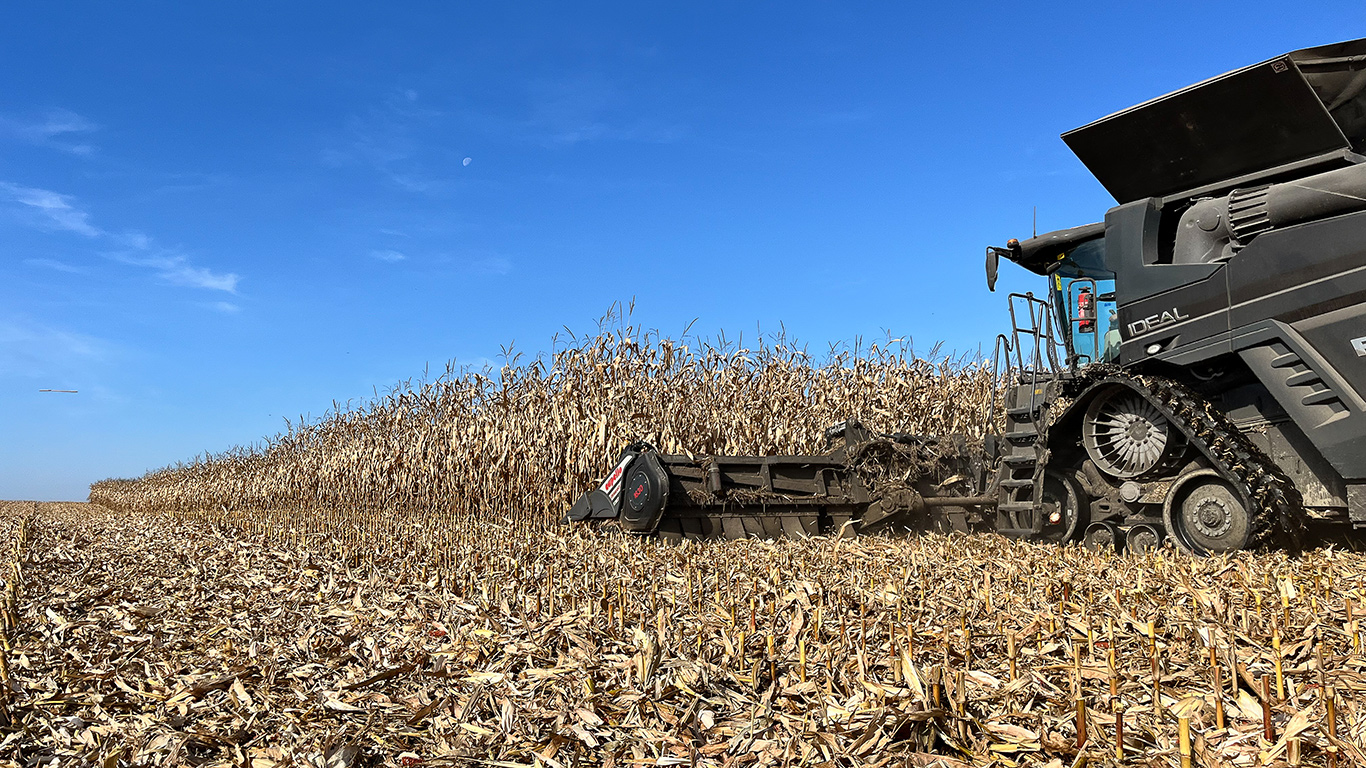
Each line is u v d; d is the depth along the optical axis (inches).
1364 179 243.9
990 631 172.7
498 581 257.4
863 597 207.5
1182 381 296.5
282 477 946.1
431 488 656.4
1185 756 102.3
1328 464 261.6
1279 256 258.5
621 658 159.9
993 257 356.5
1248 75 263.0
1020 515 351.6
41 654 189.6
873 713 123.5
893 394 576.1
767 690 140.6
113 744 133.1
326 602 241.1
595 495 394.9
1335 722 116.2
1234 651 136.0
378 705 144.0
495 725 132.9
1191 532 284.8
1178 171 294.2
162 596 266.2
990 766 110.9
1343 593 198.7
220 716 142.6
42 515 1049.5
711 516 366.0
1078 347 366.0
